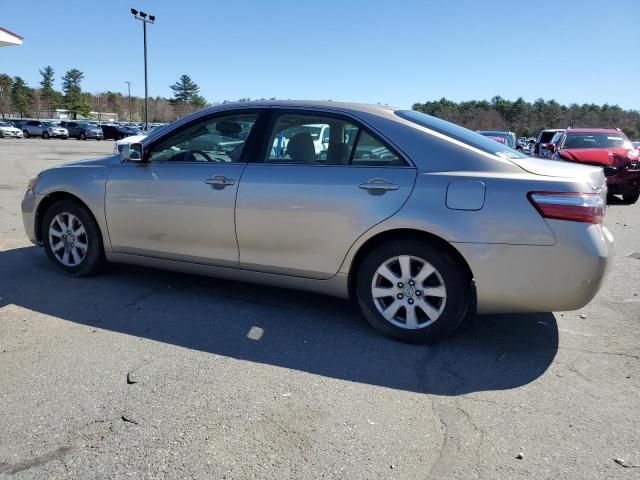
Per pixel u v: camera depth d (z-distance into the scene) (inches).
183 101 4067.4
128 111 4692.4
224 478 89.8
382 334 149.3
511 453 97.8
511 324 161.3
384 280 147.7
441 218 135.6
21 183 497.0
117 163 184.7
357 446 99.0
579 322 164.1
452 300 138.9
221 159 166.1
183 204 167.6
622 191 442.6
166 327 153.5
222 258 165.8
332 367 131.2
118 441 99.3
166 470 91.7
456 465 94.1
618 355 140.6
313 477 90.4
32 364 129.0
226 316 162.7
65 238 195.5
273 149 159.5
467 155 139.9
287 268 156.8
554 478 91.0
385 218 140.9
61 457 94.8
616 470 93.4
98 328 151.7
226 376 125.2
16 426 103.7
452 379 126.3
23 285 187.5
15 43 374.0
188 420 106.3
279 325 156.6
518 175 133.9
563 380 126.4
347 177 146.7
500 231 131.4
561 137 503.5
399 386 122.4
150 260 180.9
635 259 249.0
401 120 149.3
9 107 4028.1
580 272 127.8
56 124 2097.7
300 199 150.3
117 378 122.9
